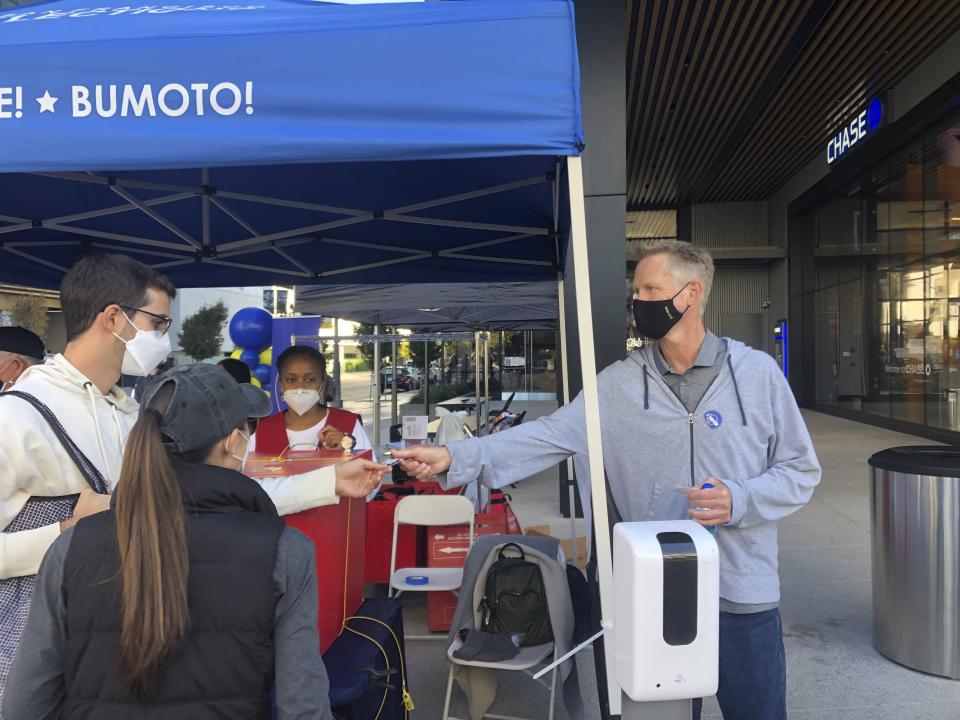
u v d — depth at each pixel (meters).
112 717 1.09
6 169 1.72
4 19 2.03
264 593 1.14
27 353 2.83
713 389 1.79
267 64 1.71
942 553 3.24
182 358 31.39
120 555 1.10
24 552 1.44
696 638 1.23
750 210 19.08
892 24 8.87
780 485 1.70
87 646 1.11
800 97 11.41
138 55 1.72
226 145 1.71
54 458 1.54
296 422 3.59
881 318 12.71
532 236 4.29
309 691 1.18
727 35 8.91
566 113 1.70
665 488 1.82
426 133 1.70
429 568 4.03
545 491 7.91
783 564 4.91
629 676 1.25
